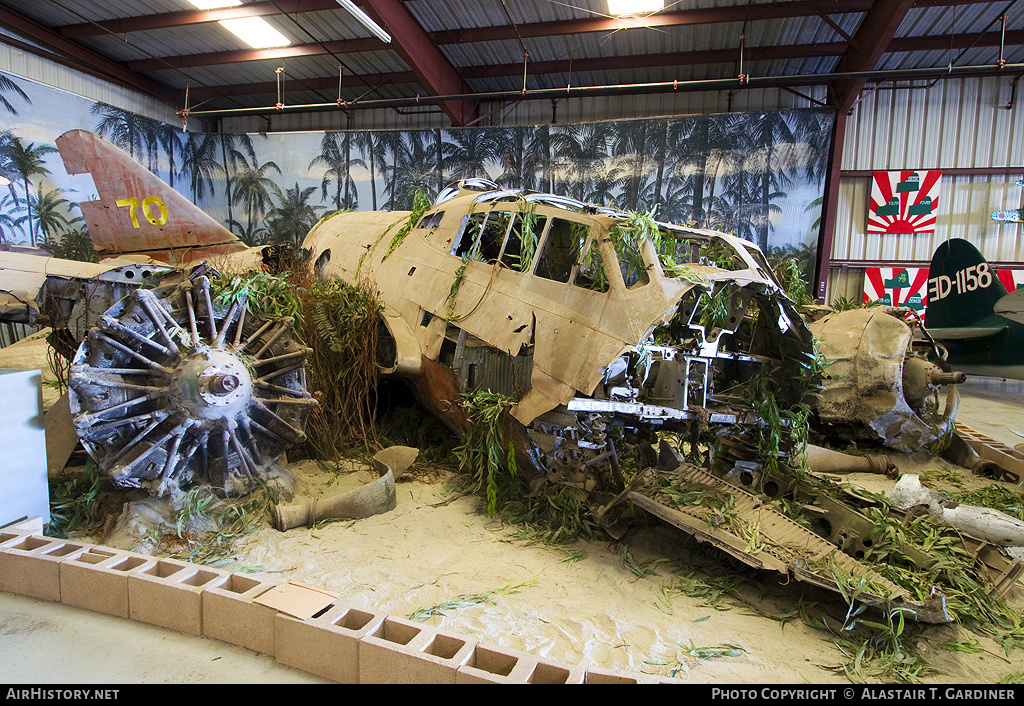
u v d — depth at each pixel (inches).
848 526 138.2
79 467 169.6
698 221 470.3
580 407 132.4
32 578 111.4
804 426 169.9
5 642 96.3
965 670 101.3
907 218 509.0
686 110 511.5
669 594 123.4
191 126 591.5
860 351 242.7
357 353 209.9
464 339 170.7
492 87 530.0
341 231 287.3
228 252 280.2
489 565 133.5
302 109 493.7
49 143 430.6
